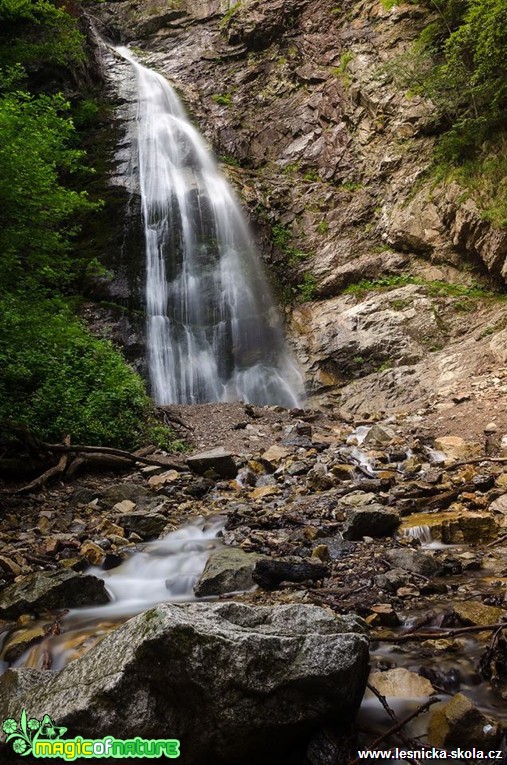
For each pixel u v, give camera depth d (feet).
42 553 19.92
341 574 16.52
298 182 65.72
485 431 30.50
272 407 44.47
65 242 30.01
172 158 66.18
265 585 16.03
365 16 71.00
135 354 49.39
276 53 76.89
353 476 26.71
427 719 10.39
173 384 51.26
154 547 20.18
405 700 10.89
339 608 14.19
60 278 40.14
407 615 13.75
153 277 55.01
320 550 17.88
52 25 62.44
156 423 37.50
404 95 61.11
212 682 9.39
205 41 83.30
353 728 10.27
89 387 35.70
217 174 65.98
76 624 14.75
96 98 70.90
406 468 26.81
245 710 9.49
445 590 15.11
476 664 11.66
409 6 67.15
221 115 74.08
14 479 27.73
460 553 17.95
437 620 13.38
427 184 55.62
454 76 51.39
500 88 47.75
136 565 18.93
